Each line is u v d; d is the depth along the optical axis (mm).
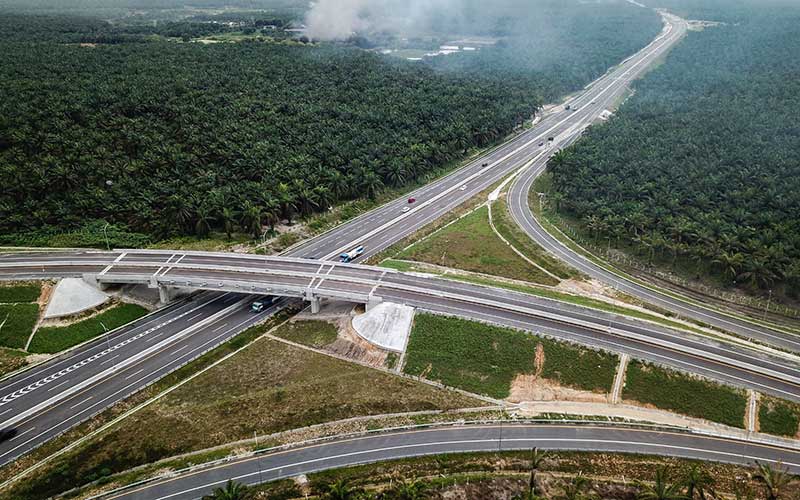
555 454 126500
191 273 181625
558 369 148500
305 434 130875
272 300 182875
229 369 151750
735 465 124625
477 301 169625
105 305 174125
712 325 173500
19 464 121500
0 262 185625
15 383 144000
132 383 145250
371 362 154625
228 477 118875
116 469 121688
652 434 132750
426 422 134875
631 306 182250
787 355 156250
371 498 112875
